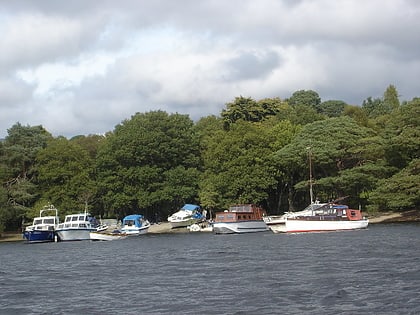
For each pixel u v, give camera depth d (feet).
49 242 318.65
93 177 399.24
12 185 375.66
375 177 324.80
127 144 386.11
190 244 236.22
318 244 192.75
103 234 313.32
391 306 82.28
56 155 384.47
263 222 319.06
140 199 375.25
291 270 124.77
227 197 359.46
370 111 561.84
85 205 373.81
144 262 164.04
